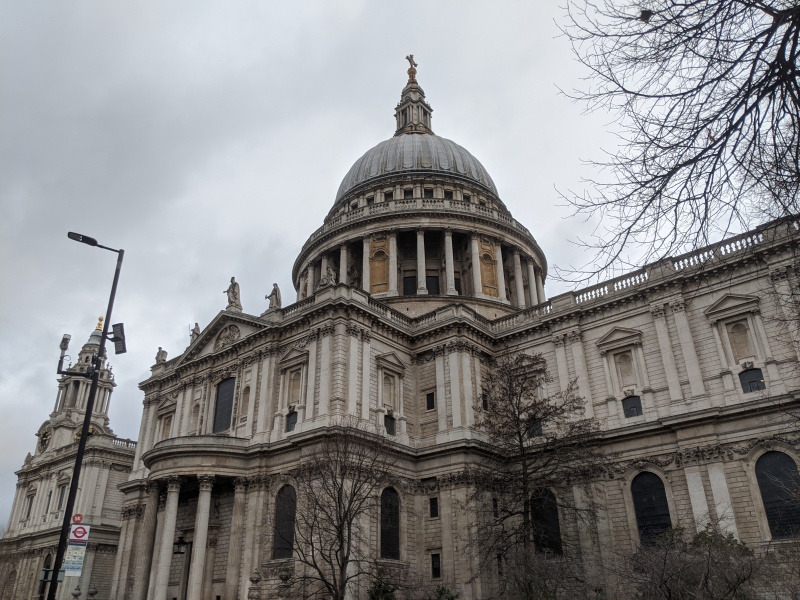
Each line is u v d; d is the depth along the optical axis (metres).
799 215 11.21
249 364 56.59
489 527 42.53
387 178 84.62
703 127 11.01
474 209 78.19
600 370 51.06
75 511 82.81
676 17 10.57
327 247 78.75
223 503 52.41
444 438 51.50
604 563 38.53
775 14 10.14
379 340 54.38
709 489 42.38
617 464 47.03
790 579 27.42
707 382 45.19
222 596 47.78
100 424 106.94
